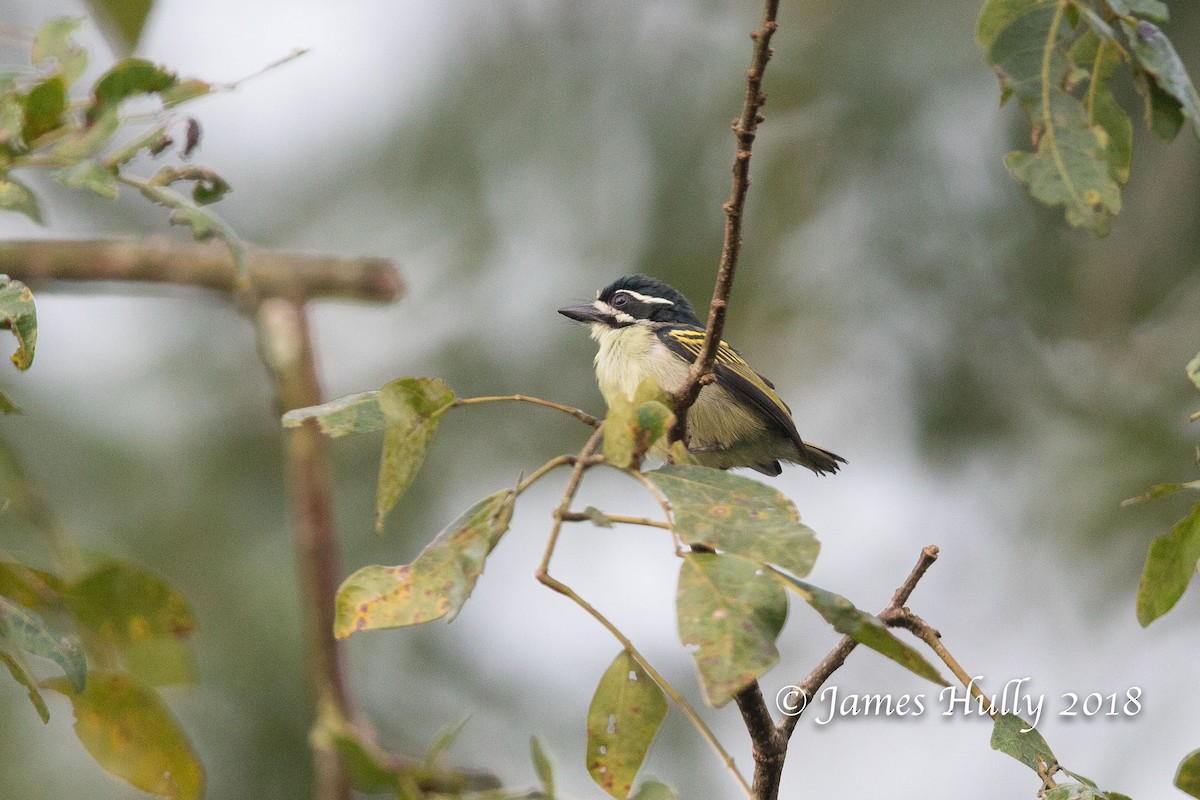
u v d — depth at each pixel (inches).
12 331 207.5
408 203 534.9
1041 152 204.8
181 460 476.1
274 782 421.7
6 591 261.7
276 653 440.1
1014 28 206.7
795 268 524.1
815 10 526.6
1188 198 512.1
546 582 187.9
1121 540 518.0
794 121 520.4
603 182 526.6
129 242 356.5
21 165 228.5
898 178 513.0
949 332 526.9
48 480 454.0
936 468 540.4
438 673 475.2
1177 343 530.6
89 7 299.6
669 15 537.0
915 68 506.0
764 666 160.1
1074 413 534.0
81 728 263.4
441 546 188.1
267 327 355.6
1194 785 199.5
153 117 233.8
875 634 169.2
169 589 267.0
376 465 506.9
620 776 205.6
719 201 519.5
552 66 537.3
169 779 267.0
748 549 170.4
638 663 201.2
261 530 470.0
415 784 265.3
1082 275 526.0
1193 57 464.4
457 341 527.5
